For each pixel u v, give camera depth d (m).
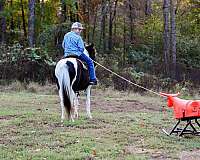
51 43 27.28
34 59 22.36
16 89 20.70
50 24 30.55
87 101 12.37
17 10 33.44
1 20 32.88
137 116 13.52
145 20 36.25
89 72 11.70
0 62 22.17
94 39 31.72
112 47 32.34
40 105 15.69
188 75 25.84
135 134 10.23
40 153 8.07
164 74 25.28
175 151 8.67
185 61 31.81
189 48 33.28
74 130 10.46
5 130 10.33
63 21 29.56
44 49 24.75
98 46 31.11
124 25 32.56
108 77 22.34
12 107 14.78
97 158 7.86
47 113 13.33
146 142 9.38
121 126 11.27
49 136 9.68
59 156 7.87
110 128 10.88
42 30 30.08
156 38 33.81
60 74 10.90
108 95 20.22
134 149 8.73
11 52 23.03
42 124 11.19
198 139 10.05
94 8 30.66
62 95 10.91
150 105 17.34
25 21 35.25
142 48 32.41
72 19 31.45
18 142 9.05
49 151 8.25
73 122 11.30
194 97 21.53
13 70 21.89
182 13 38.19
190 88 22.89
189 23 37.16
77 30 11.74
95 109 15.35
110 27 32.28
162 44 33.28
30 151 8.27
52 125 11.06
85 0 30.36
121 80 21.89
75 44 11.61
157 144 9.20
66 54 11.66
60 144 8.90
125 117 13.11
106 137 9.77
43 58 22.80
